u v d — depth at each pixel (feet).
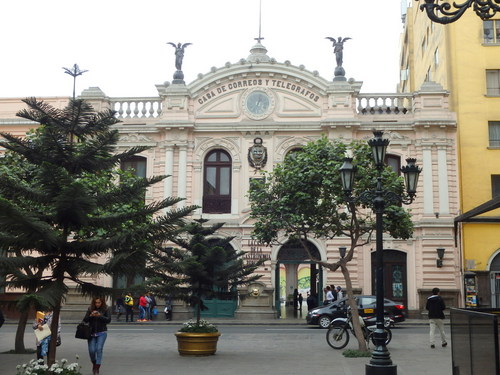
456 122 109.70
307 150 69.36
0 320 56.70
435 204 108.27
